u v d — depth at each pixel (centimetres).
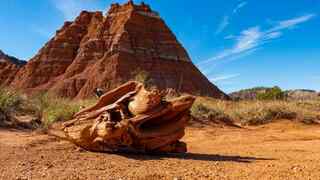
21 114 1877
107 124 1057
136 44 10150
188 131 1958
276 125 2361
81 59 10038
